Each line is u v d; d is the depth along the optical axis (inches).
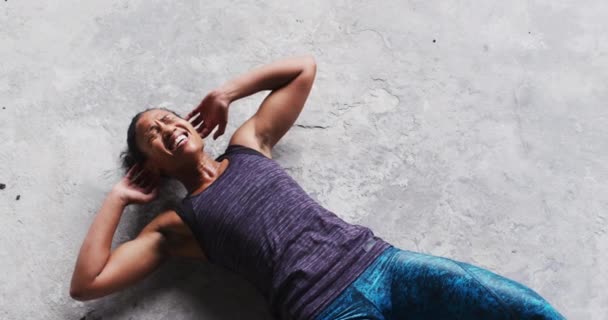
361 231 67.9
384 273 65.3
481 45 86.5
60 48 84.5
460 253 78.5
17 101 82.4
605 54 86.9
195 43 84.9
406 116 83.1
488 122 83.4
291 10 86.4
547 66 86.0
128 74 83.6
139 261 70.8
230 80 79.6
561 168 82.0
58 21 85.5
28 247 77.5
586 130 83.7
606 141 83.3
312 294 64.2
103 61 84.0
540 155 82.4
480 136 82.7
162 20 85.6
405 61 85.3
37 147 80.7
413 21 86.8
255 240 67.1
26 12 85.7
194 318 75.5
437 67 85.3
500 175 81.4
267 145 76.8
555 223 79.8
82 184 79.6
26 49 84.4
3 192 79.1
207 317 75.5
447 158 81.7
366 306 63.6
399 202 80.0
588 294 77.5
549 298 77.5
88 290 68.5
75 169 80.0
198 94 83.3
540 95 84.8
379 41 85.8
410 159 81.4
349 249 66.2
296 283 65.0
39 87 82.9
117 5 86.0
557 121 83.9
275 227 67.2
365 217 79.4
